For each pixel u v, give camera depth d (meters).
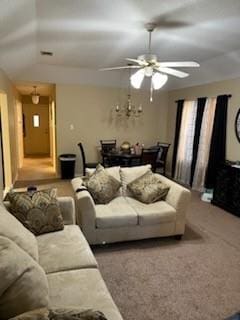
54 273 1.74
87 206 2.81
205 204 4.72
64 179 6.26
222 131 5.01
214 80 5.31
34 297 1.25
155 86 3.46
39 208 2.31
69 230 2.38
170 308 2.05
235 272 2.56
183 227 3.22
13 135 6.15
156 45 3.96
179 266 2.64
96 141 6.77
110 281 2.36
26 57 4.55
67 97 6.32
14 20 2.74
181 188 3.20
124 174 3.63
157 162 6.13
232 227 3.70
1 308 1.19
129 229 3.01
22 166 7.93
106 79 6.30
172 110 7.02
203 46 3.98
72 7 2.68
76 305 1.45
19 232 1.80
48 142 10.81
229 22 3.01
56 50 4.33
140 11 2.76
